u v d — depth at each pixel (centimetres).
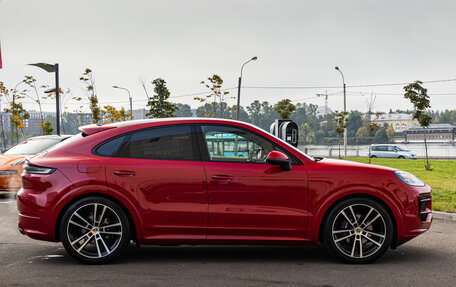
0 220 792
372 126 4541
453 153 5741
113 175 489
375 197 511
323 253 557
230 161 504
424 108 2431
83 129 526
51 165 493
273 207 496
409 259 528
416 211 511
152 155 502
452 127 16188
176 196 492
